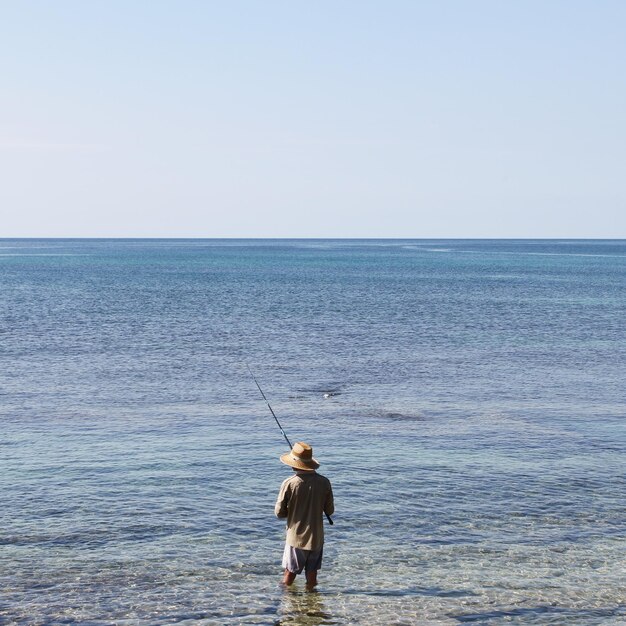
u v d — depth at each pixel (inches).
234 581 358.6
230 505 469.4
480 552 397.1
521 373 1025.5
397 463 573.6
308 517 348.5
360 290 2701.8
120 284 2947.8
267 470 551.2
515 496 492.7
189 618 320.2
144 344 1288.1
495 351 1237.1
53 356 1138.0
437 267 4847.4
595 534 424.8
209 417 745.0
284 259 6328.7
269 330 1509.6
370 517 450.3
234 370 1037.8
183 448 616.1
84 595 340.8
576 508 470.0
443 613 328.8
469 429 698.2
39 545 399.2
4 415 742.5
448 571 372.8
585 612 331.0
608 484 521.0
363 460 582.6
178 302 2138.3
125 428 690.8
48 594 340.8
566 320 1729.8
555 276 3769.7
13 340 1312.7
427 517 451.2
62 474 535.5
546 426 713.0
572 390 904.9
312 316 1787.6
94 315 1752.0
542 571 373.7
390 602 339.0
